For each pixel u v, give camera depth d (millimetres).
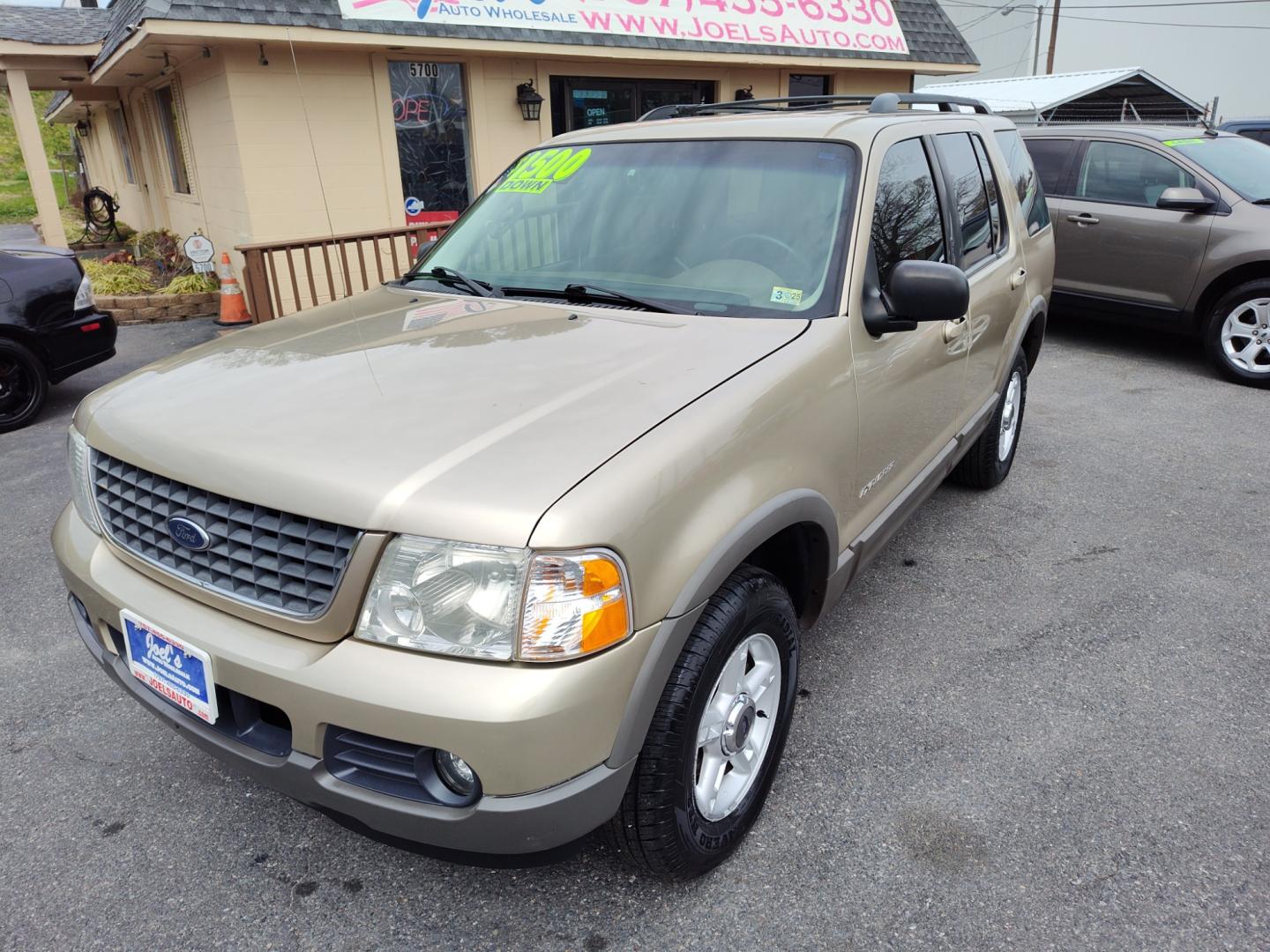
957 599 3787
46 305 6180
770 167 3000
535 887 2336
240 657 1878
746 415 2156
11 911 2283
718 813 2303
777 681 2451
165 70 10414
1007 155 4508
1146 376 7180
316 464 1881
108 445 2213
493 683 1707
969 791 2658
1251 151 7637
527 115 10344
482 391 2152
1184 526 4461
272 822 2588
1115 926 2184
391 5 8508
